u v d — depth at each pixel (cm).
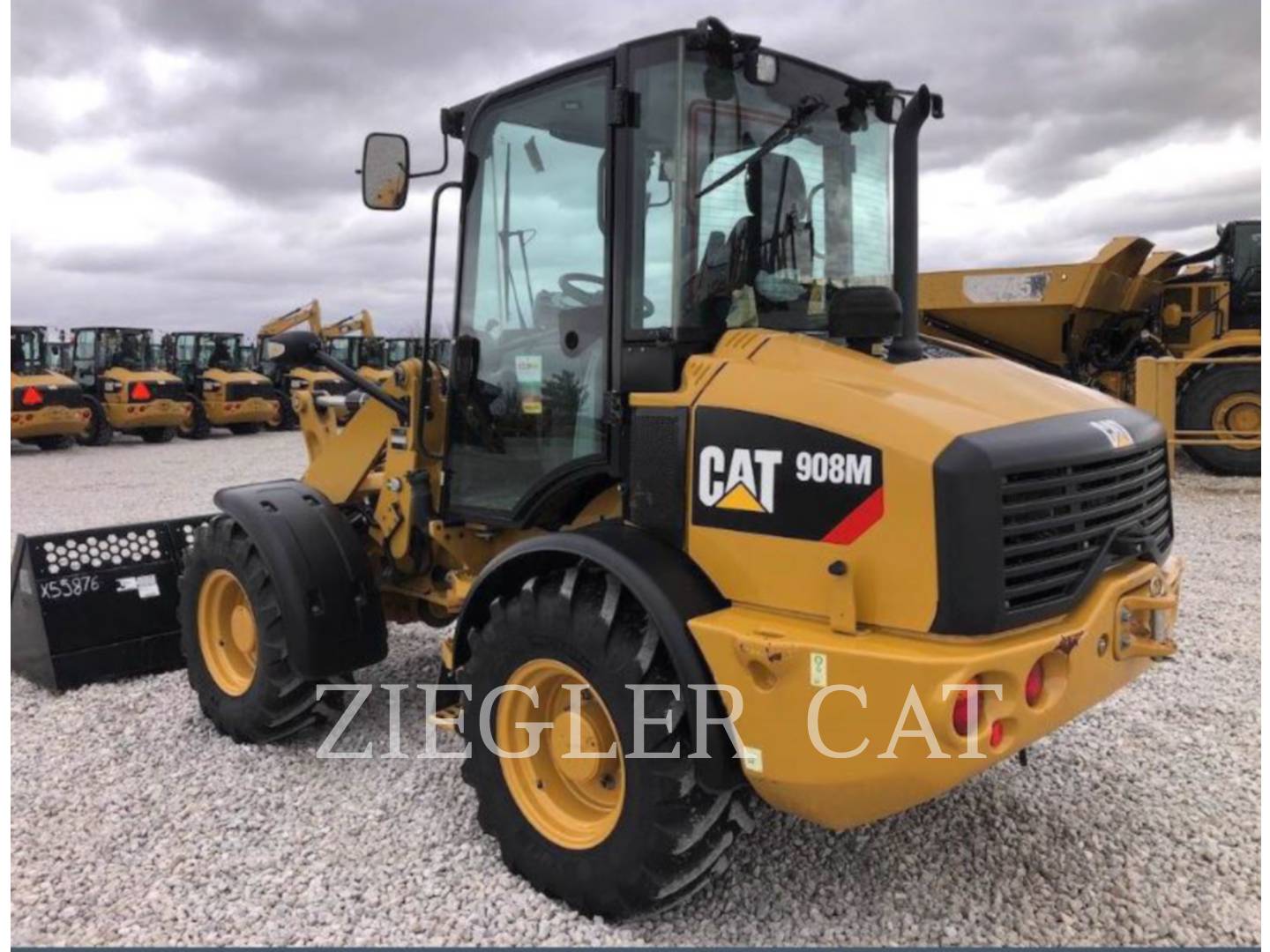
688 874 264
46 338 1859
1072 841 317
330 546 385
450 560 404
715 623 254
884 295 279
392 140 358
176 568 499
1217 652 501
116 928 276
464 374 356
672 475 277
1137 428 290
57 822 338
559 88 316
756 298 308
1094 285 1086
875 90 343
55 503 1113
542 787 297
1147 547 280
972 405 254
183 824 335
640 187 291
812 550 248
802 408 252
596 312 310
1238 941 266
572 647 276
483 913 282
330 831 329
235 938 272
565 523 350
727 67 291
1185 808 338
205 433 2114
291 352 405
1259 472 1060
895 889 291
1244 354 1120
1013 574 238
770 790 253
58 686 462
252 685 389
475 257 352
